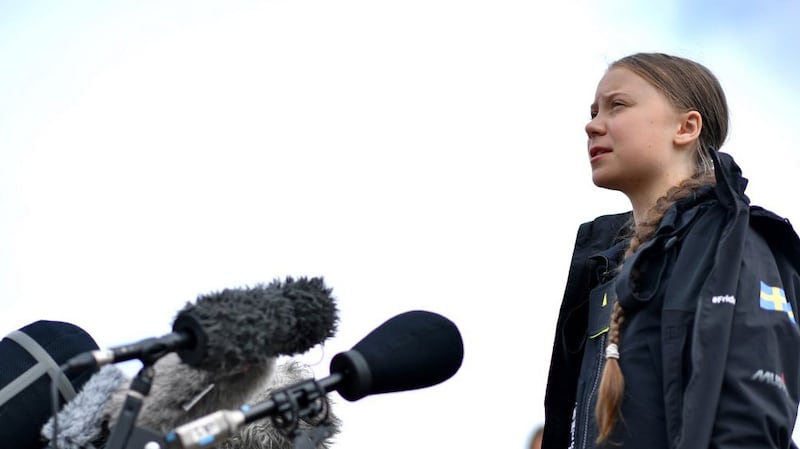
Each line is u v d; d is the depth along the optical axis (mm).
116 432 1966
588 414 2789
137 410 1986
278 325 2107
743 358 2520
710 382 2461
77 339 2639
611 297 2934
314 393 2074
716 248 2635
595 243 3254
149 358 2012
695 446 2400
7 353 2594
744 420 2457
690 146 3076
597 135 3100
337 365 2207
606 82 3154
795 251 2805
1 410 2498
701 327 2512
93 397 2400
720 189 2723
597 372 2848
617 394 2617
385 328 2299
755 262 2674
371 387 2189
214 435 1909
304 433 2062
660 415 2584
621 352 2707
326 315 2225
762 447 2441
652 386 2621
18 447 2500
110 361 1975
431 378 2320
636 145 3027
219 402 2252
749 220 2777
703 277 2617
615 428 2627
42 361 2559
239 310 2057
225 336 2018
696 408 2434
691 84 3109
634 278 2766
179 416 2252
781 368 2582
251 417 1978
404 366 2246
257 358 2066
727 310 2535
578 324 3148
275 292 2158
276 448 2861
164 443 1988
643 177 3037
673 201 2898
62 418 2377
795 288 2820
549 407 3100
